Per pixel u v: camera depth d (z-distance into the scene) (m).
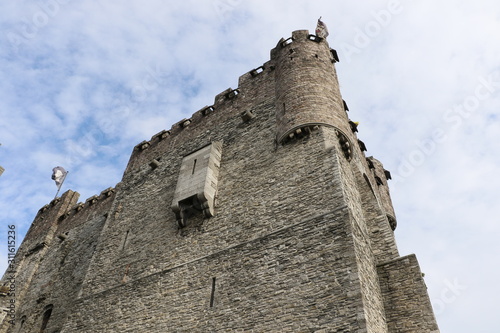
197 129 25.20
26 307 25.67
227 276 14.99
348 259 12.87
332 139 17.88
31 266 29.22
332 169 16.02
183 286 15.90
